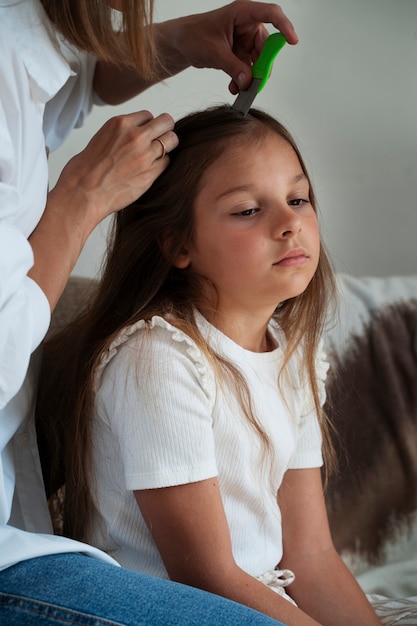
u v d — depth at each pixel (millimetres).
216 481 947
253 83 1043
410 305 1479
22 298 774
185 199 1011
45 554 809
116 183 926
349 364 1403
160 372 938
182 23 1146
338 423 1382
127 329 972
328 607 1103
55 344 1154
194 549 922
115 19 1049
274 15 1053
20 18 852
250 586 920
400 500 1376
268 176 985
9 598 770
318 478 1147
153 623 725
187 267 1049
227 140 1000
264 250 971
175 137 978
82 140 1663
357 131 1789
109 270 1093
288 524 1127
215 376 976
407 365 1423
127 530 998
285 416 1073
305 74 1741
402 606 1190
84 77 1185
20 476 966
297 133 1757
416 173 1836
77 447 1003
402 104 1803
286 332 1133
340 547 1354
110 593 757
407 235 1853
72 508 1045
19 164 830
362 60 1765
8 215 795
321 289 1146
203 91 1688
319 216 1784
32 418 990
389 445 1388
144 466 919
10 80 821
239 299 1013
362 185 1812
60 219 887
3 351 757
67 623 736
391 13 1761
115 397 954
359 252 1830
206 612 740
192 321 1008
